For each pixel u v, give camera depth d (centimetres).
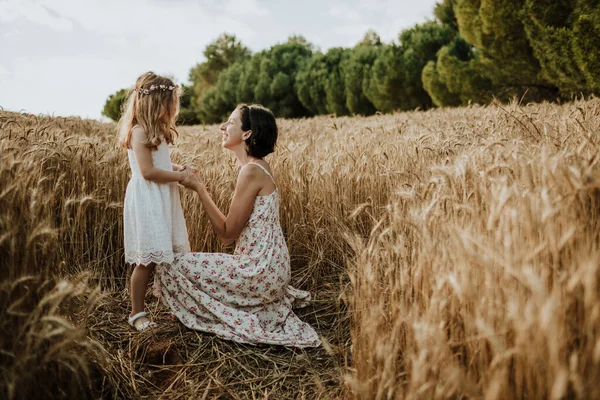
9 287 185
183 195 374
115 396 216
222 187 384
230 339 268
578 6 1139
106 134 698
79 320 248
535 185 208
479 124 510
